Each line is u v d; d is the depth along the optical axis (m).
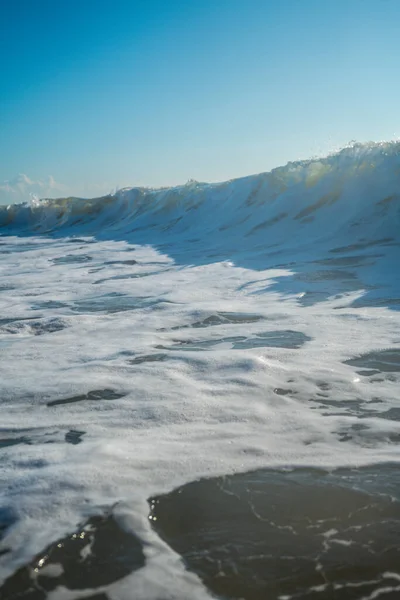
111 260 13.81
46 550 2.41
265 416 3.73
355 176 17.34
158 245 16.69
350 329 5.97
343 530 2.52
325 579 2.21
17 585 2.21
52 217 29.77
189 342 5.80
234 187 21.80
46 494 2.79
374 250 11.84
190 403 3.96
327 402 3.99
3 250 18.06
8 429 3.62
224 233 17.33
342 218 15.34
